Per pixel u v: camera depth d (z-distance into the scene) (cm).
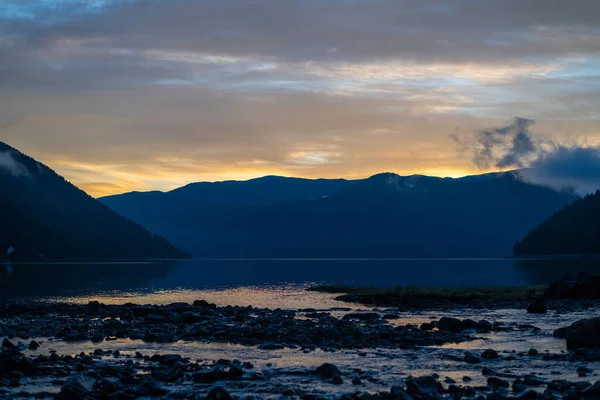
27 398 1908
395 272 18562
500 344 3034
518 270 17750
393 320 4341
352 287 8444
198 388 2039
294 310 5275
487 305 5575
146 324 3959
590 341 2761
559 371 2262
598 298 5891
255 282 11756
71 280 12062
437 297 6184
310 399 1864
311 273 18150
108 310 4962
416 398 1825
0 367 2220
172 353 2830
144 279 12888
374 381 2148
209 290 8831
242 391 2002
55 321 4194
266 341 3186
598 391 1752
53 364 2434
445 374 2261
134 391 1973
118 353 2744
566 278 6450
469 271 18262
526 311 4978
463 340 3177
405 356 2686
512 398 1788
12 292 8138
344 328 3584
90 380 2105
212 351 2883
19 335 3456
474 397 1856
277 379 2202
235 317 4341
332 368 2273
